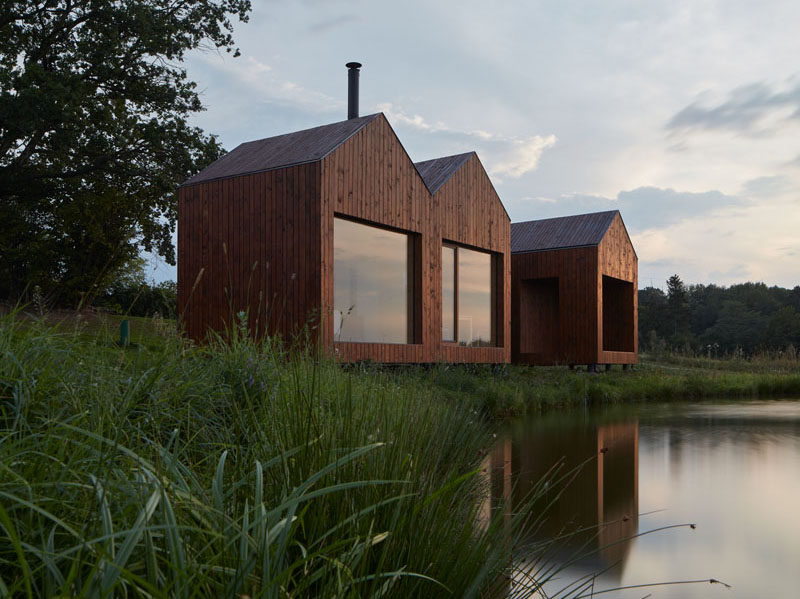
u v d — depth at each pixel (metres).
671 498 4.59
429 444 2.56
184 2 18.30
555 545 3.37
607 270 19.52
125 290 17.52
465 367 12.84
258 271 10.49
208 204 11.20
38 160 17.67
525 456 6.20
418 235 12.46
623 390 14.34
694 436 7.97
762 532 3.72
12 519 1.46
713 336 79.62
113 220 17.44
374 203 11.13
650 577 2.95
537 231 20.69
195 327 11.14
